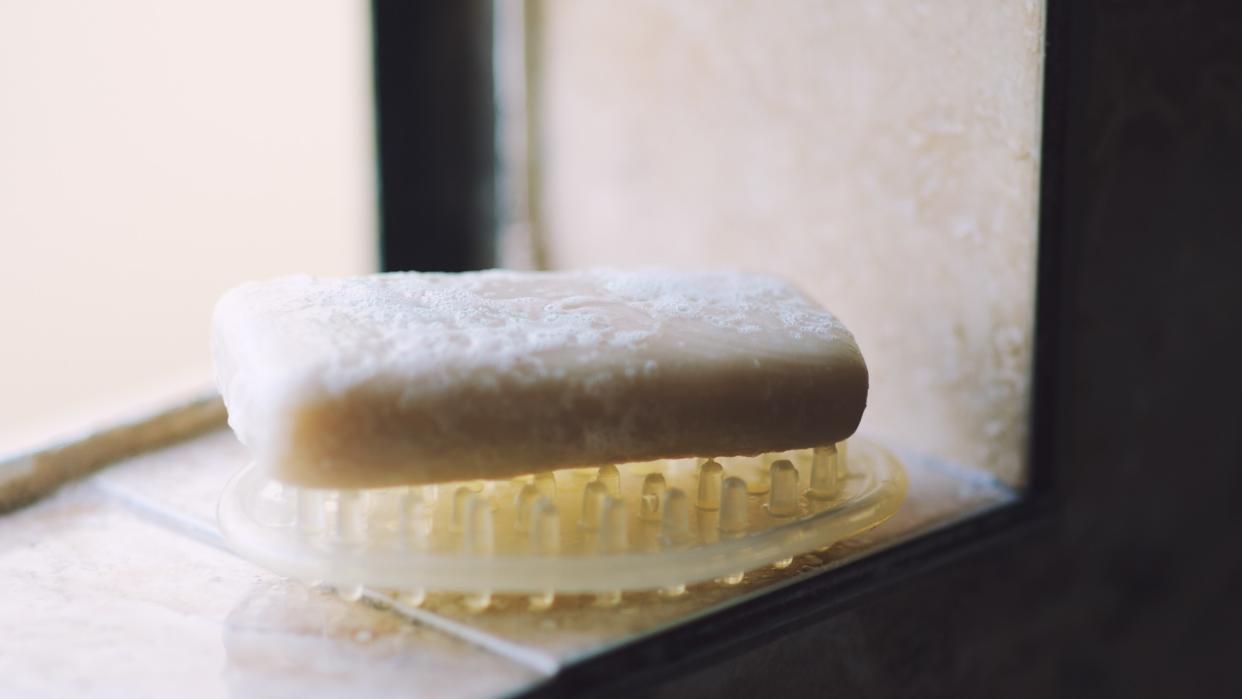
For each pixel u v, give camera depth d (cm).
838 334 30
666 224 40
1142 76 35
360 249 44
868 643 32
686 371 29
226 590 30
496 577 28
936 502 34
